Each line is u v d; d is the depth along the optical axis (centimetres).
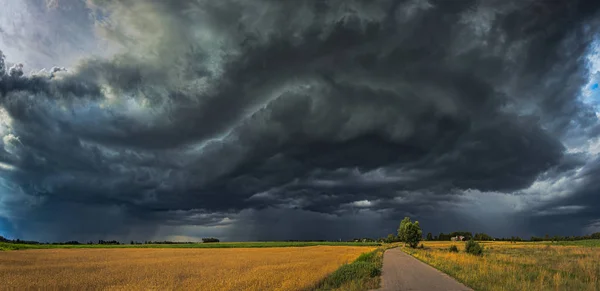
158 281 2483
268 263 4147
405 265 3488
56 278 2784
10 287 2311
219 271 3156
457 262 3422
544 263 3262
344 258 4772
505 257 4272
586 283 1864
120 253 7575
